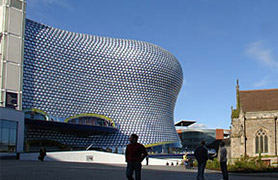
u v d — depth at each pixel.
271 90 57.75
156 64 129.88
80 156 64.44
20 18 92.31
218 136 172.38
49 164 36.31
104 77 121.25
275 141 52.03
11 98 86.31
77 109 113.31
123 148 117.25
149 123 123.94
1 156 54.66
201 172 21.61
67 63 114.19
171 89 135.62
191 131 174.62
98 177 21.11
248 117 54.78
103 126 113.50
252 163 35.59
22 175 20.06
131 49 128.00
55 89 109.25
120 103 122.00
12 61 88.50
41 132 106.38
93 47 122.00
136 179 15.39
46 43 110.31
